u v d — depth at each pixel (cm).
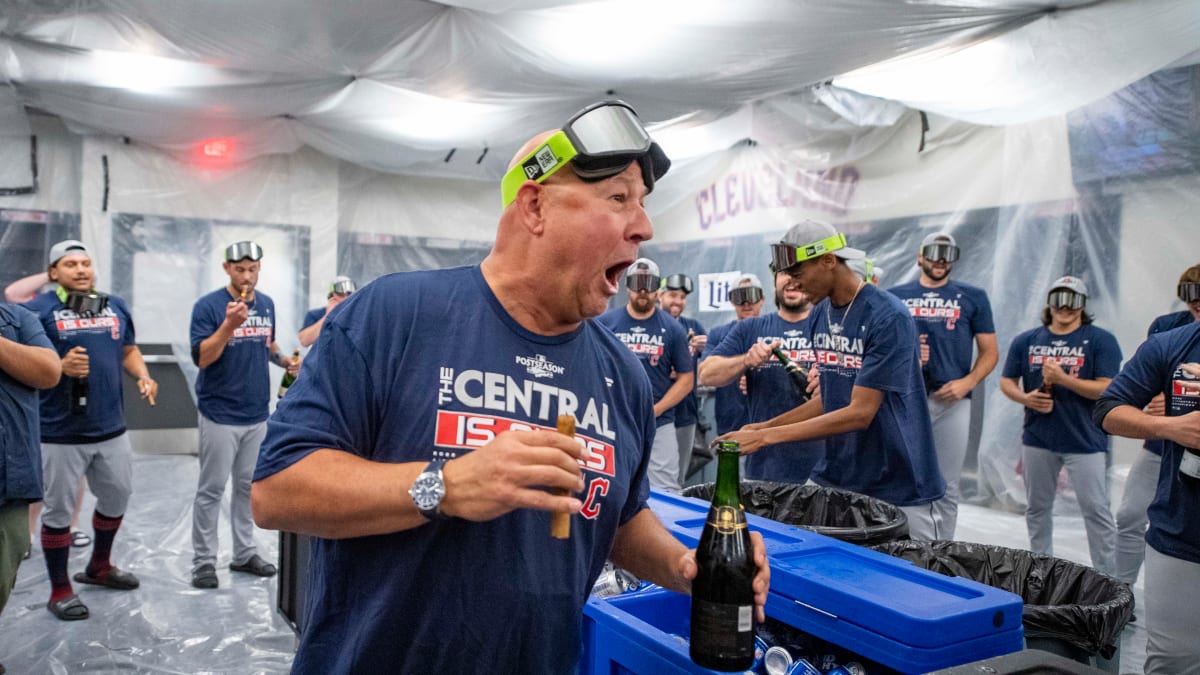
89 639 337
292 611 283
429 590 103
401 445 102
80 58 558
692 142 765
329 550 108
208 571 408
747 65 520
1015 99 526
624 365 125
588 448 111
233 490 438
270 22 472
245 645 335
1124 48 445
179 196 839
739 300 512
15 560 257
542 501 85
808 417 317
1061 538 506
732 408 482
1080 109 545
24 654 322
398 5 448
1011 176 590
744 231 827
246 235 875
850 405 267
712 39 471
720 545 123
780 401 371
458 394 103
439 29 481
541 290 107
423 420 102
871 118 627
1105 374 416
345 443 100
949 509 448
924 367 456
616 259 105
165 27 484
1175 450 223
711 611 122
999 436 589
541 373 109
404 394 103
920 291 466
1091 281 542
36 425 261
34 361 250
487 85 577
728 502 126
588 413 113
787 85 569
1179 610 220
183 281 842
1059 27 444
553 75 547
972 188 618
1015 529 530
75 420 365
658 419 479
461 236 999
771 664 152
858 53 493
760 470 344
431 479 87
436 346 105
